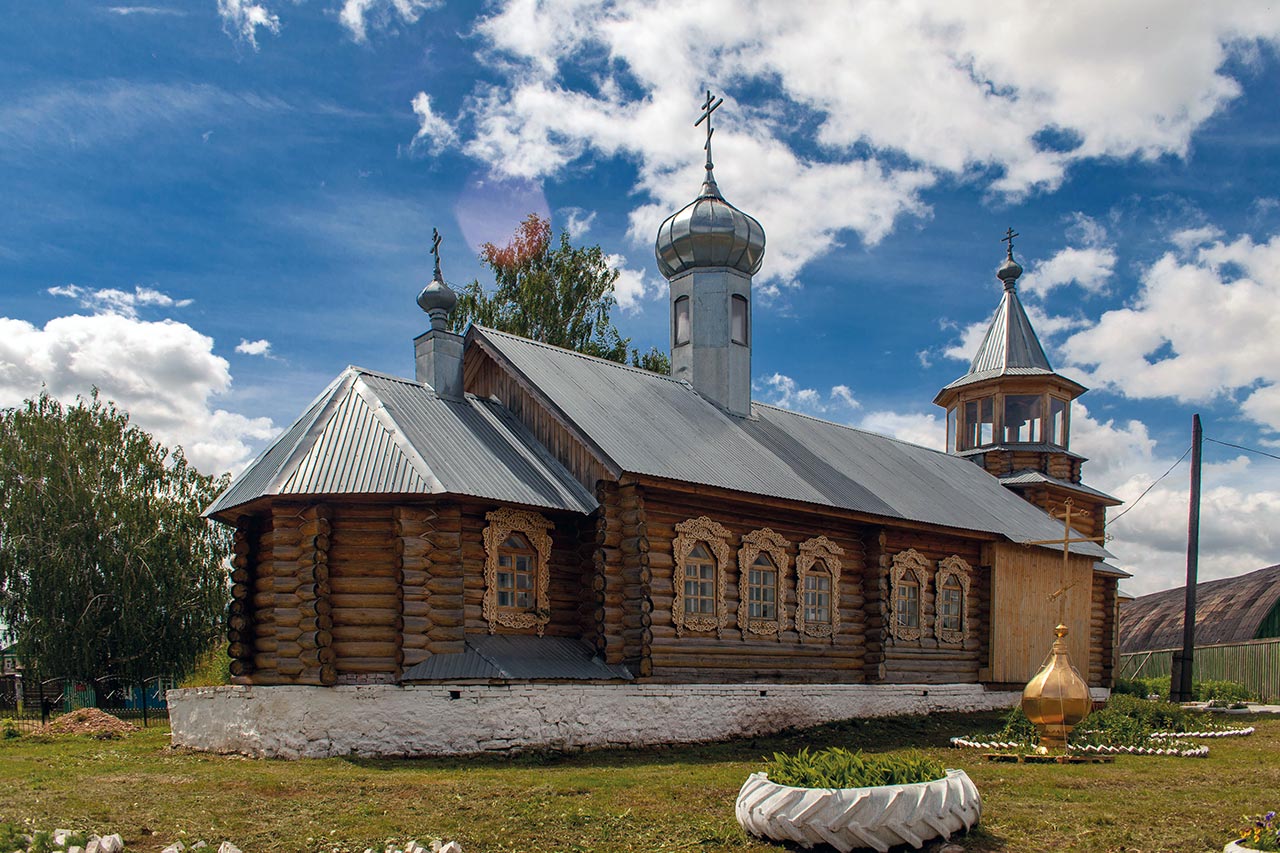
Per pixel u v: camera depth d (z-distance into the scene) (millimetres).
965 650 26578
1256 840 9164
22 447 36531
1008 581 27750
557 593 19312
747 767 15422
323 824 10805
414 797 12289
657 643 19078
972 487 31141
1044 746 16703
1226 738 21203
